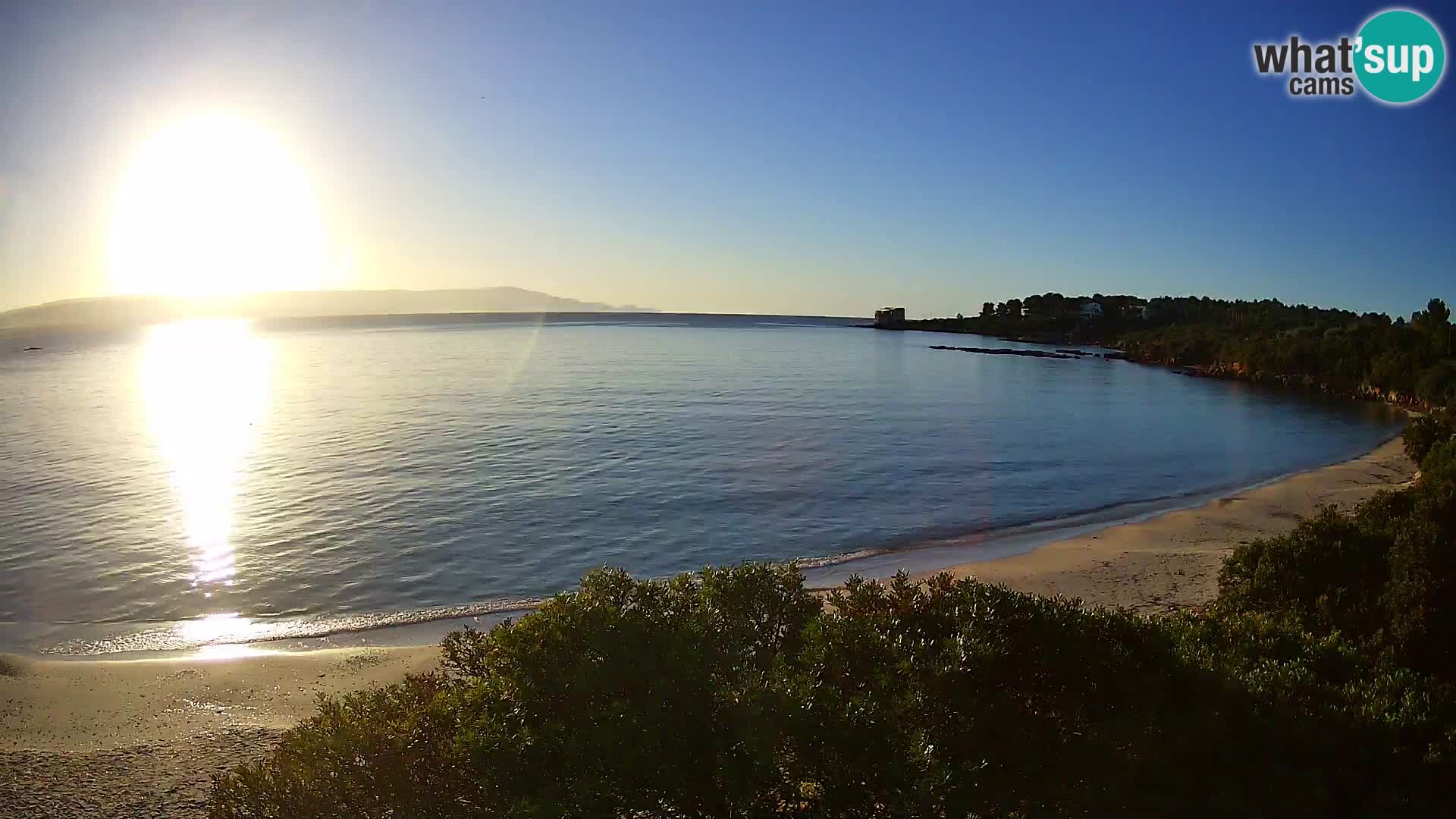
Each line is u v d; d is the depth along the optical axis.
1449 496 11.21
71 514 27.06
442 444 42.25
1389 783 6.16
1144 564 20.17
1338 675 7.84
